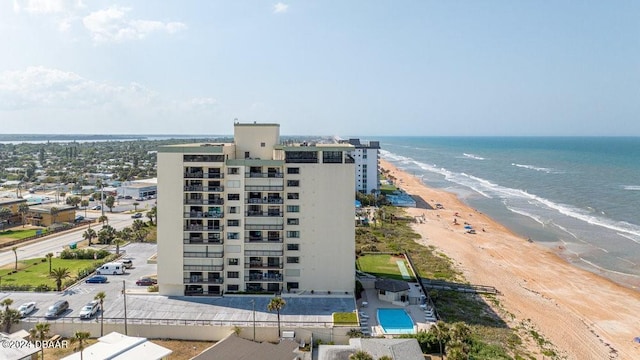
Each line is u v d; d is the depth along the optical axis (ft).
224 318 239.09
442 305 286.05
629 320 282.36
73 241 434.30
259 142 294.25
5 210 499.10
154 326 229.25
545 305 300.81
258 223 272.51
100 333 227.81
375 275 324.39
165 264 269.85
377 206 634.02
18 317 226.79
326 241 275.18
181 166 266.57
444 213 605.31
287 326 228.43
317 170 272.10
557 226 526.57
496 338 243.60
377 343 205.46
